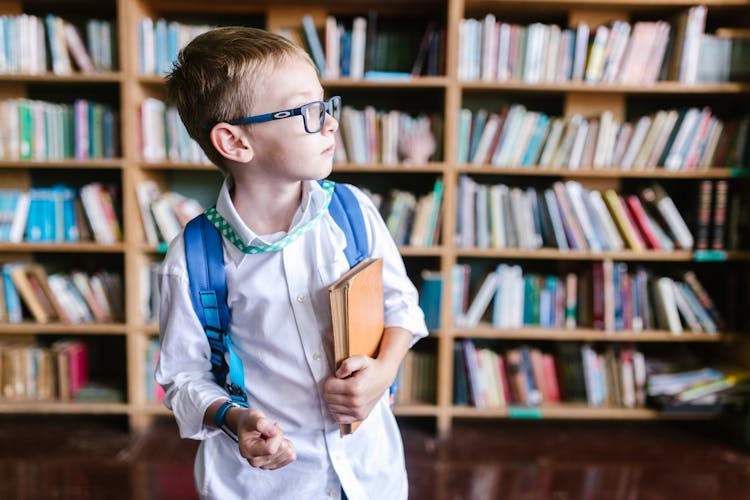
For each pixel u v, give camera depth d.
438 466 2.36
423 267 2.96
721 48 2.49
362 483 0.89
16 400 2.66
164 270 0.85
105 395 2.68
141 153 2.55
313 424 0.86
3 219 2.57
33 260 2.87
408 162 2.55
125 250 2.55
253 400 0.87
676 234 2.59
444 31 2.50
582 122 2.57
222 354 0.87
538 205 2.64
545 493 2.15
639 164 2.59
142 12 2.56
